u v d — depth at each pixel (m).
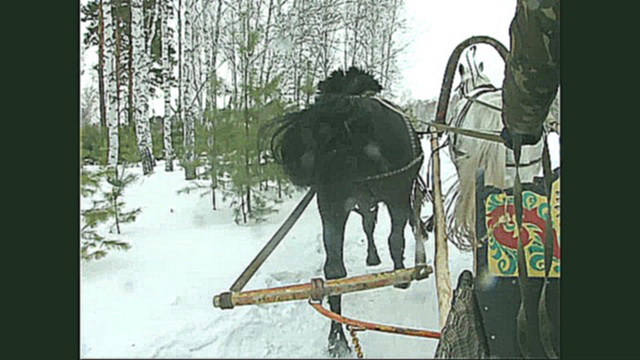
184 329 2.34
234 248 2.84
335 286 2.21
